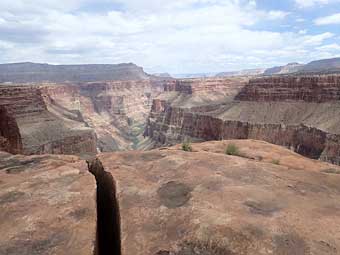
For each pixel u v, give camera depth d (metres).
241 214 8.83
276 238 7.56
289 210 9.12
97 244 8.70
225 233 7.80
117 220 9.98
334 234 7.77
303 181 12.08
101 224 11.66
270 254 7.00
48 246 7.73
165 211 9.41
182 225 8.46
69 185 11.91
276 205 9.54
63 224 8.81
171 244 7.67
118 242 9.02
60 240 8.00
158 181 12.18
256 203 9.68
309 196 10.47
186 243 7.66
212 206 9.41
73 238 8.08
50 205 10.08
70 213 9.47
